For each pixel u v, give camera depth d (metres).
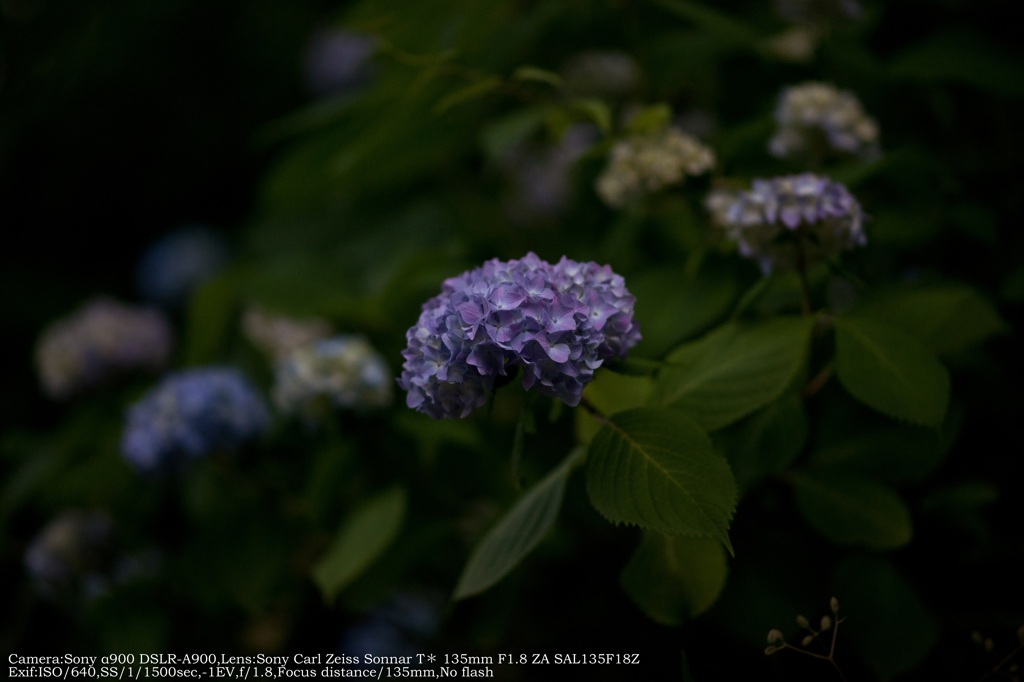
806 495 1.42
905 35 1.80
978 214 1.57
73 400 2.49
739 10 1.95
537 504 1.36
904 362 1.34
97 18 2.51
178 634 1.84
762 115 1.67
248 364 2.06
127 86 2.95
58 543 1.87
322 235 2.47
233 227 3.40
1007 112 1.71
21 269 3.23
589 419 1.36
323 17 3.12
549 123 1.63
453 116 1.81
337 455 1.65
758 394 1.33
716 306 1.52
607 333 1.27
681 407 1.35
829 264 1.40
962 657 1.43
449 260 1.75
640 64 1.79
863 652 1.38
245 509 1.77
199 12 2.93
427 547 1.66
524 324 1.23
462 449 1.65
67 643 2.11
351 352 1.65
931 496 1.44
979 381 1.51
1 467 2.62
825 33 1.70
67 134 2.99
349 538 1.59
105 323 2.12
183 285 2.99
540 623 1.66
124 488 1.94
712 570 1.34
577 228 2.05
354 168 1.85
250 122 3.18
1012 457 1.51
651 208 1.58
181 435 1.71
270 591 1.76
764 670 1.43
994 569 1.45
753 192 1.39
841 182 1.49
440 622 1.80
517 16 1.91
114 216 3.37
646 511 1.24
